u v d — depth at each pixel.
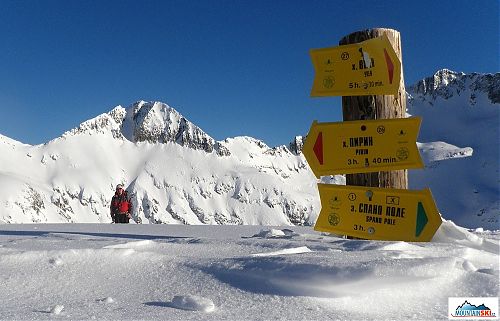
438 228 4.28
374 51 4.58
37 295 2.72
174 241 4.48
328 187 4.77
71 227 9.59
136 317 2.27
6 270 3.11
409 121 4.45
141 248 3.97
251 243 4.11
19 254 3.35
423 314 2.30
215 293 2.70
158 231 7.52
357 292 2.55
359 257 3.14
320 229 4.79
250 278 2.86
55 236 5.50
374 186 4.63
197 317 2.27
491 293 2.48
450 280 2.63
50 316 2.28
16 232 7.25
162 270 3.15
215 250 3.89
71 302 2.59
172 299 2.58
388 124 4.52
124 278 3.03
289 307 2.43
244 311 2.39
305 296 2.57
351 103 4.80
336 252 3.46
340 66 4.72
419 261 2.74
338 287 2.60
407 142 4.45
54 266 3.20
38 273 3.06
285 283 2.72
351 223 4.65
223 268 3.01
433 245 3.93
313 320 2.23
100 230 8.02
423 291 2.54
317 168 4.79
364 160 4.61
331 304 2.46
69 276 3.04
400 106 4.78
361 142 4.63
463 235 4.35
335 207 4.73
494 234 5.88
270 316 2.29
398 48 4.83
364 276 2.62
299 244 4.00
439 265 2.69
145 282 2.96
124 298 2.68
